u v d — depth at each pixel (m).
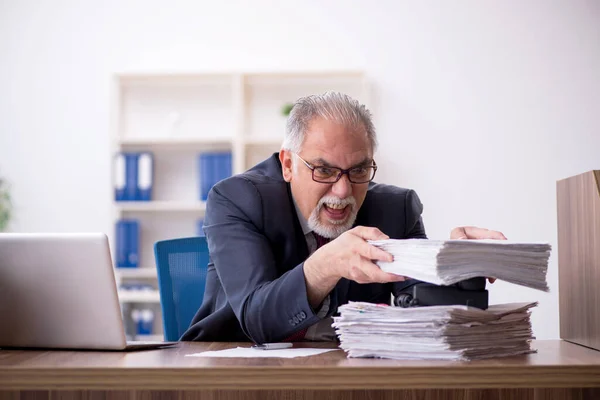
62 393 1.26
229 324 1.90
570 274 1.68
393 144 5.14
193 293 2.29
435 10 5.18
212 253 1.84
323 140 1.74
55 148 5.31
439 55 5.16
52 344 1.58
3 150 5.31
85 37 5.34
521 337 1.42
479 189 5.09
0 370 1.27
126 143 5.12
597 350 1.51
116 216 5.07
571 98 5.10
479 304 1.37
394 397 1.23
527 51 5.12
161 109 5.23
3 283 1.59
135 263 5.02
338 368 1.22
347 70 4.95
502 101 5.12
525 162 5.09
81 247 1.53
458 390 1.23
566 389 1.25
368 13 5.21
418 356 1.32
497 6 5.15
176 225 5.19
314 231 1.83
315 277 1.52
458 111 5.13
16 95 5.33
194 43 5.30
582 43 5.11
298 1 5.25
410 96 5.16
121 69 5.31
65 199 5.29
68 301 1.55
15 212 5.29
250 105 5.19
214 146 5.20
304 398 1.23
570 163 5.08
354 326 1.37
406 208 2.03
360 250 1.41
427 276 1.26
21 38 5.35
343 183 1.74
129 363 1.30
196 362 1.31
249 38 5.27
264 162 2.05
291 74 5.00
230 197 1.89
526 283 1.33
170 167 5.22
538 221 5.06
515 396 1.24
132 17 5.33
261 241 1.82
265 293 1.59
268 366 1.23
